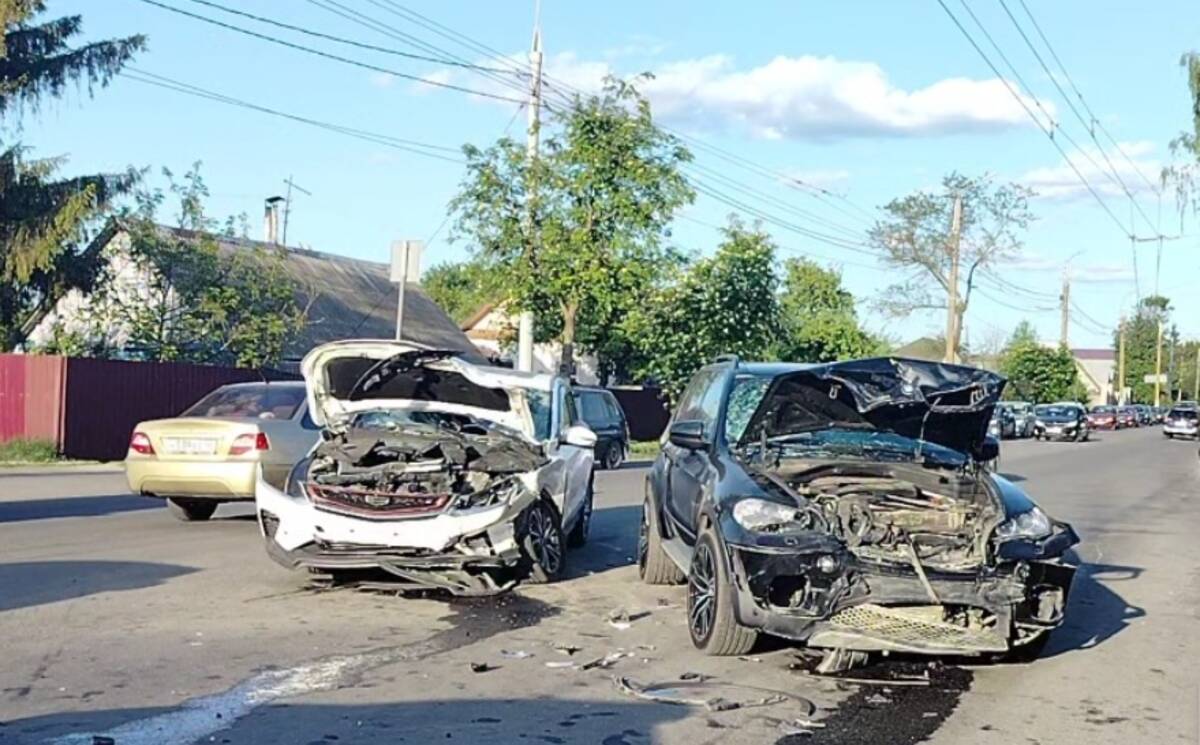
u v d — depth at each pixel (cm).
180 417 1302
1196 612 1008
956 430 877
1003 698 701
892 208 5697
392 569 907
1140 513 1892
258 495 948
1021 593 725
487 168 2850
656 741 591
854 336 4597
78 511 1458
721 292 3409
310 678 686
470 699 655
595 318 3078
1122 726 652
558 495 1056
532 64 2814
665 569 1025
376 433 966
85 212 2936
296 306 3550
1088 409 7769
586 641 806
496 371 1084
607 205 2845
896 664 767
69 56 3128
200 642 764
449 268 7769
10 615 825
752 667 748
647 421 3981
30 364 2445
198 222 3122
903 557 716
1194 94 2606
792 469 813
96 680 666
